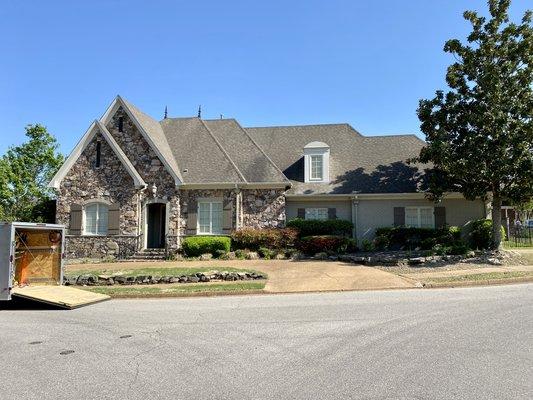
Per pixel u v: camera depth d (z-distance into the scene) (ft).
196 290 47.55
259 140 98.48
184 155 85.97
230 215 79.00
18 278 48.55
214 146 86.69
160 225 84.23
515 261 64.64
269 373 20.20
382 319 31.19
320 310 35.55
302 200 84.69
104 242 78.43
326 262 66.90
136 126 82.23
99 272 58.49
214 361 22.25
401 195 80.84
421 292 44.50
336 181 85.35
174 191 79.56
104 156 80.53
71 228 79.71
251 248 76.13
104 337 28.30
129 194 78.95
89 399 17.67
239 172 80.84
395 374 19.57
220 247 74.28
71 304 40.63
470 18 66.59
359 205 82.84
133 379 19.88
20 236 48.80
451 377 18.99
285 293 46.47
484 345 23.85
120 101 83.51
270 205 80.64
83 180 80.69
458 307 34.96
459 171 63.98
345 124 99.50
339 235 78.38
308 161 86.17
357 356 22.47
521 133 61.00
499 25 65.57
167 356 23.39
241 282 52.70
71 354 24.47
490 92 63.57
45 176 119.03
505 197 67.00
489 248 71.92
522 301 37.14
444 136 66.54
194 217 79.61
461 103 67.31
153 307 39.96
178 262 69.62
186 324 31.50
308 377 19.52
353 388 18.02
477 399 16.61
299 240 75.56
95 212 80.28
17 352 25.30
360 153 91.50
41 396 18.15
